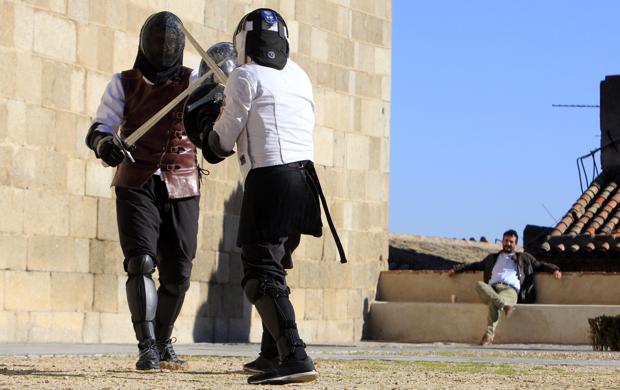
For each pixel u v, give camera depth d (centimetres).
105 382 635
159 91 746
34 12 1255
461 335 1712
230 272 1540
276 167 640
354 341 1756
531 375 782
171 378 683
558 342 1633
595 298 1673
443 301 1781
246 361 888
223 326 1525
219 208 1520
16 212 1226
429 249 2883
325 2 1738
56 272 1273
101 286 1330
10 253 1216
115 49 1364
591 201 2256
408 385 657
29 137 1245
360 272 1792
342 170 1761
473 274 1758
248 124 647
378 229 1838
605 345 1323
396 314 1775
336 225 1747
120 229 739
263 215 639
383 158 1852
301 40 1688
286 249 659
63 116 1290
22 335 1226
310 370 632
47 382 627
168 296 770
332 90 1747
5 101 1217
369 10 1828
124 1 1377
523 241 2181
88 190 1320
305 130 657
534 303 1700
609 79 2347
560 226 2136
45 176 1262
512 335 1655
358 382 670
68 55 1297
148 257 731
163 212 750
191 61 1473
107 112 739
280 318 633
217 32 1524
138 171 734
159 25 738
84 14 1320
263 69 652
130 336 1366
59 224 1279
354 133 1791
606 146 2342
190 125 680
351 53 1789
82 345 1178
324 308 1714
